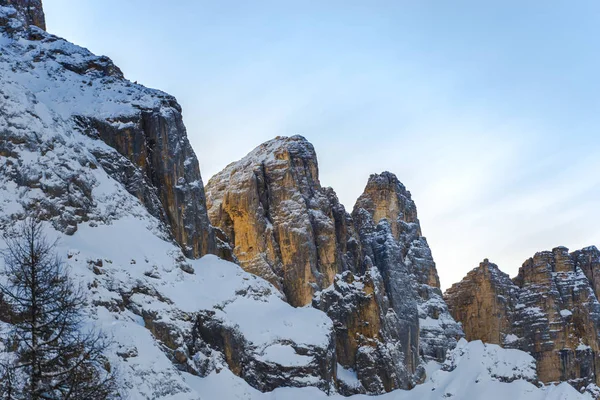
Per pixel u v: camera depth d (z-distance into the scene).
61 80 152.50
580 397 132.50
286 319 137.62
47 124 128.12
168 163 148.88
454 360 147.38
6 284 80.50
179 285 128.00
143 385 100.31
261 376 128.88
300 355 132.75
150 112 150.25
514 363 142.50
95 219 125.75
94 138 143.62
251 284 140.88
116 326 105.88
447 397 138.62
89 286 109.62
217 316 128.62
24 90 130.62
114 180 135.25
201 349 123.44
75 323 61.31
